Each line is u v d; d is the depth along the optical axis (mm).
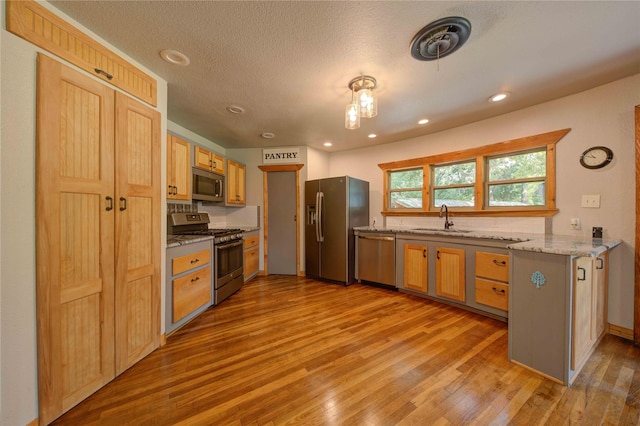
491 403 1389
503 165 2994
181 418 1294
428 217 3670
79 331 1413
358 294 3320
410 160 3814
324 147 4430
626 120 2107
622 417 1285
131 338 1736
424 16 1416
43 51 1272
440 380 1585
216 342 2074
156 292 1955
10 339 1154
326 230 3939
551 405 1370
